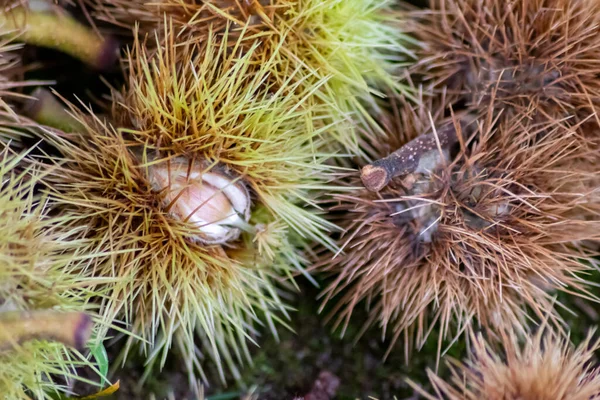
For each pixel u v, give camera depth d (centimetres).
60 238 28
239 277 30
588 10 30
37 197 29
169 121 29
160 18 30
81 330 27
